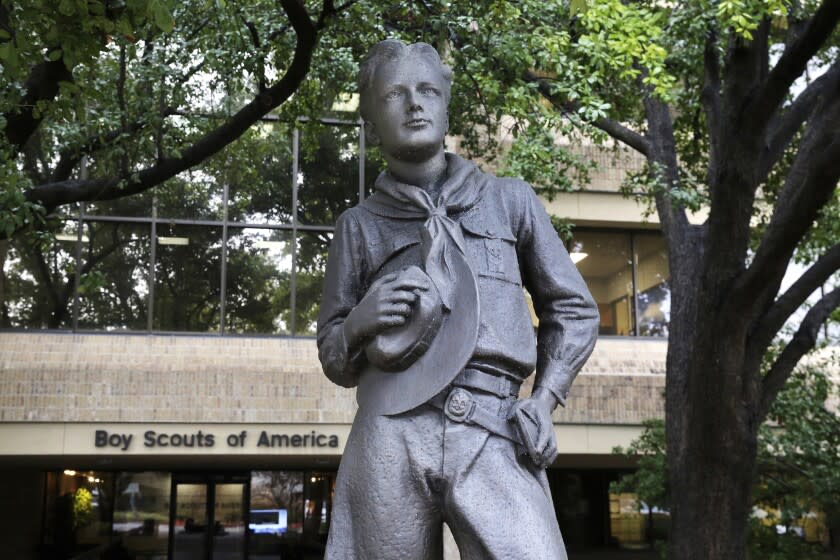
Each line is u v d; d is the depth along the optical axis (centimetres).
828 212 1062
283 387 1769
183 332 1819
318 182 1886
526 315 271
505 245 277
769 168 944
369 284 282
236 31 737
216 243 1858
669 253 1037
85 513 2183
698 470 895
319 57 859
